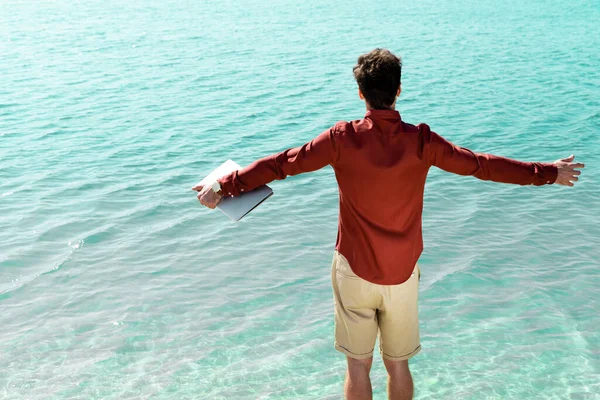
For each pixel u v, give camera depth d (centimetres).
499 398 451
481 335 543
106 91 1756
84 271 698
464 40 2720
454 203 879
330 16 3566
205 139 1270
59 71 2041
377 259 291
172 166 1091
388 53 288
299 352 526
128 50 2448
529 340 534
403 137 282
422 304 602
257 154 1170
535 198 889
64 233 801
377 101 285
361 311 305
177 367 510
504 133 1295
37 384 491
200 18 3484
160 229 812
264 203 898
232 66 2122
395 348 314
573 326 556
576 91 1702
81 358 529
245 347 538
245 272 689
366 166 279
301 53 2359
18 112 1509
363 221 290
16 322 592
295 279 670
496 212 842
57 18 3438
